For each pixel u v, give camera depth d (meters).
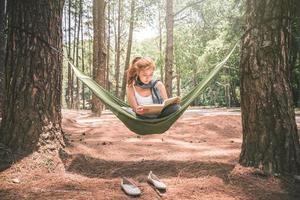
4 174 5.45
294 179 5.59
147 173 6.00
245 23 6.15
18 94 6.05
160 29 40.66
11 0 6.18
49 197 4.76
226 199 4.95
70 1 29.75
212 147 8.97
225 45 21.20
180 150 8.47
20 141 5.93
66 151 6.58
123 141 9.77
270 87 5.86
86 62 43.78
